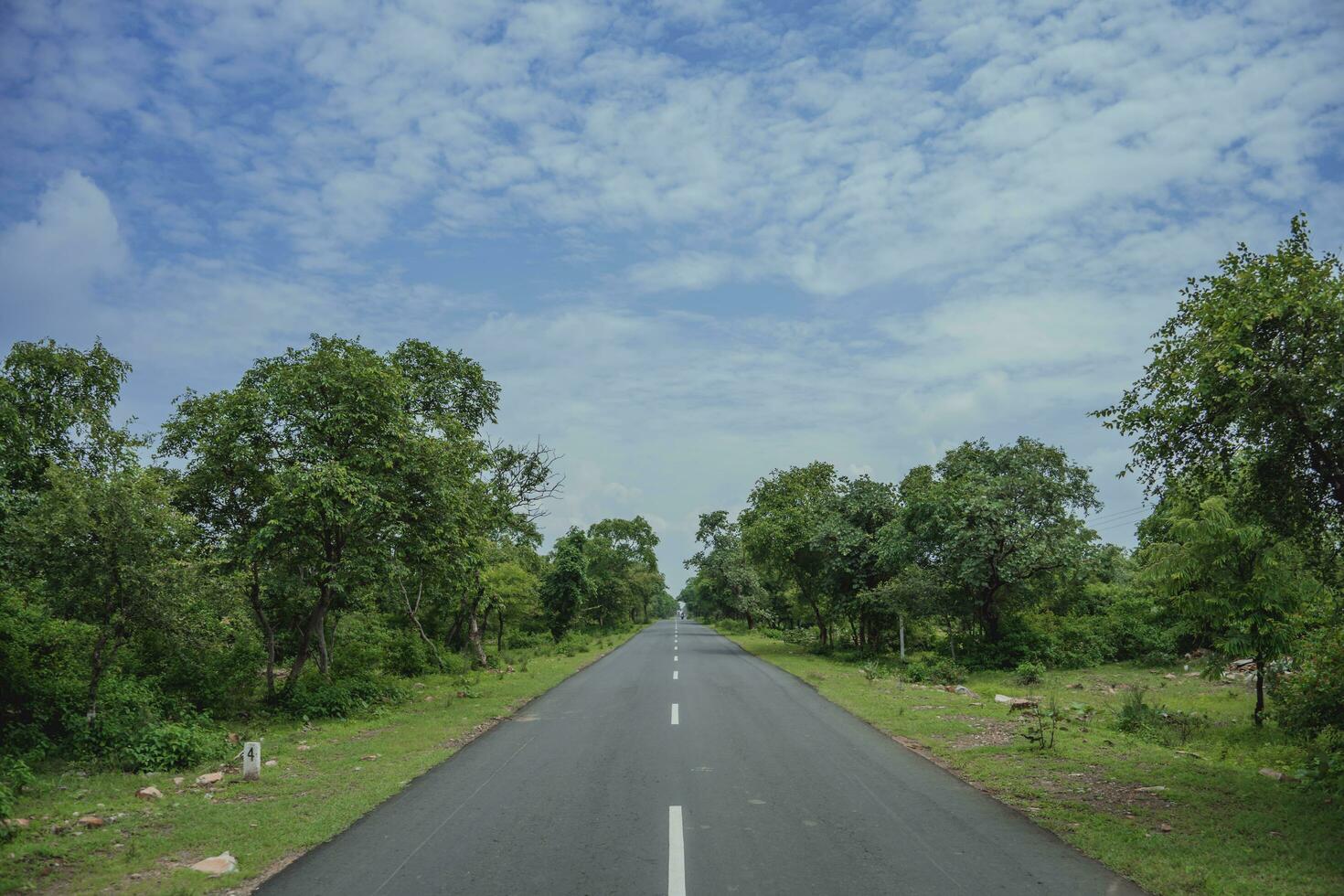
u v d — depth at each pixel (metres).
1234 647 14.51
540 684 22.47
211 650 14.69
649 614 128.50
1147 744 12.56
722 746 12.02
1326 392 7.60
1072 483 39.78
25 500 12.59
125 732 11.79
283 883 6.17
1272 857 6.63
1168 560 16.16
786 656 34.44
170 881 6.30
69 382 16.38
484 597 30.67
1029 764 10.53
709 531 73.81
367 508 16.55
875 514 34.69
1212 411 8.25
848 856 6.68
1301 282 7.73
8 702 12.20
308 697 16.55
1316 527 8.91
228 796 9.30
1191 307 8.62
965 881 6.06
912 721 14.39
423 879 6.22
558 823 7.80
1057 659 30.28
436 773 10.36
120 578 12.25
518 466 31.20
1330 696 10.41
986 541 27.28
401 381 18.23
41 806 8.81
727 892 5.84
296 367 17.09
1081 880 6.11
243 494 16.89
